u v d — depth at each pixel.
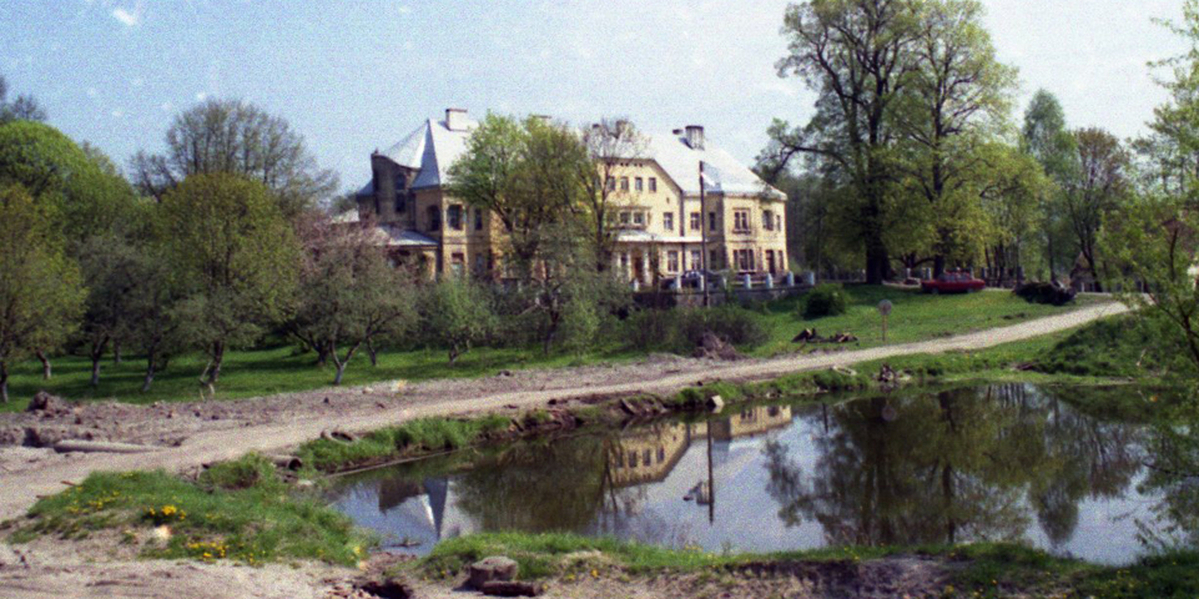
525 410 31.11
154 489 17.06
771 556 13.49
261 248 39.69
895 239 60.53
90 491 16.64
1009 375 39.97
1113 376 37.78
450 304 44.66
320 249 49.47
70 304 35.44
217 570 12.72
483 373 42.06
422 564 13.55
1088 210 68.50
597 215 60.47
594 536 17.69
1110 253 14.27
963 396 35.97
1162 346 14.48
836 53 65.19
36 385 39.94
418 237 69.88
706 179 82.31
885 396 36.81
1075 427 28.77
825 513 19.41
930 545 13.63
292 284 40.50
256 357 49.28
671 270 77.06
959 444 26.77
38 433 24.55
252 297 39.12
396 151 73.25
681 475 24.05
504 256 57.59
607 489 22.61
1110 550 15.60
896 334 49.84
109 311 38.25
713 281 62.75
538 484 23.19
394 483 23.33
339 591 12.34
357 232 52.53
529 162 59.78
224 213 39.62
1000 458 24.56
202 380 38.69
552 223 53.78
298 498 20.70
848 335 48.97
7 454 22.31
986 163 59.09
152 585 11.86
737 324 48.56
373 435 26.61
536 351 48.81
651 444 28.59
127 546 13.86
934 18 61.00
